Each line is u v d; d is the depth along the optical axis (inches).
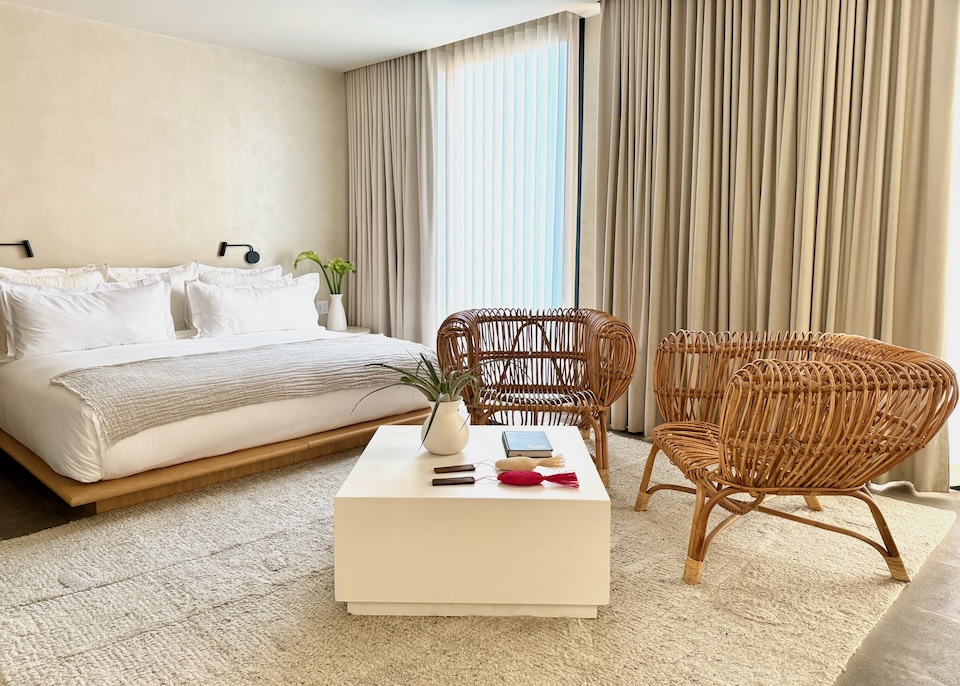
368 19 158.4
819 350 101.3
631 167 146.9
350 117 206.2
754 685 65.7
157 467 108.5
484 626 75.2
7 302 134.6
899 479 119.5
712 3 133.5
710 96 134.7
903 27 110.9
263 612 78.1
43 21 151.1
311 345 141.9
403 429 101.7
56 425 104.0
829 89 119.0
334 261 199.3
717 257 137.9
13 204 150.8
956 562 91.0
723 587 83.7
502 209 173.9
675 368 106.7
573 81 156.9
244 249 190.2
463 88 179.0
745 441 78.1
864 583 85.1
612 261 153.3
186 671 67.6
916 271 115.0
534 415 117.5
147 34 166.7
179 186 175.9
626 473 124.3
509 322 131.7
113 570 87.9
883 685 66.3
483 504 74.9
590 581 75.9
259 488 115.4
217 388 113.6
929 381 75.1
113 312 142.8
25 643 72.2
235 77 183.5
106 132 162.6
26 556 91.5
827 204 122.1
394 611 77.6
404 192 193.5
